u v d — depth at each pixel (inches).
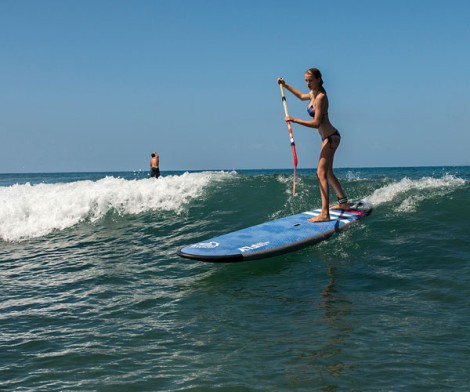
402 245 215.8
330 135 244.7
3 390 108.3
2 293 194.9
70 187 435.5
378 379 105.0
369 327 135.9
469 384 100.9
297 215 267.4
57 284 204.1
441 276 175.5
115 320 155.2
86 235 303.9
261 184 369.4
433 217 248.2
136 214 336.5
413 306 150.7
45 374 116.3
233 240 223.0
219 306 164.1
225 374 111.6
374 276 184.2
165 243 267.1
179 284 193.6
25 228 332.8
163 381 109.3
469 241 211.6
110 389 106.5
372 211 269.6
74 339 139.8
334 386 103.0
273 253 211.5
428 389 99.6
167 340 135.6
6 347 135.8
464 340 123.1
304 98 257.3
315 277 189.9
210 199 345.1
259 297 171.6
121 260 239.6
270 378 108.3
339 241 230.7
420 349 119.4
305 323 142.9
